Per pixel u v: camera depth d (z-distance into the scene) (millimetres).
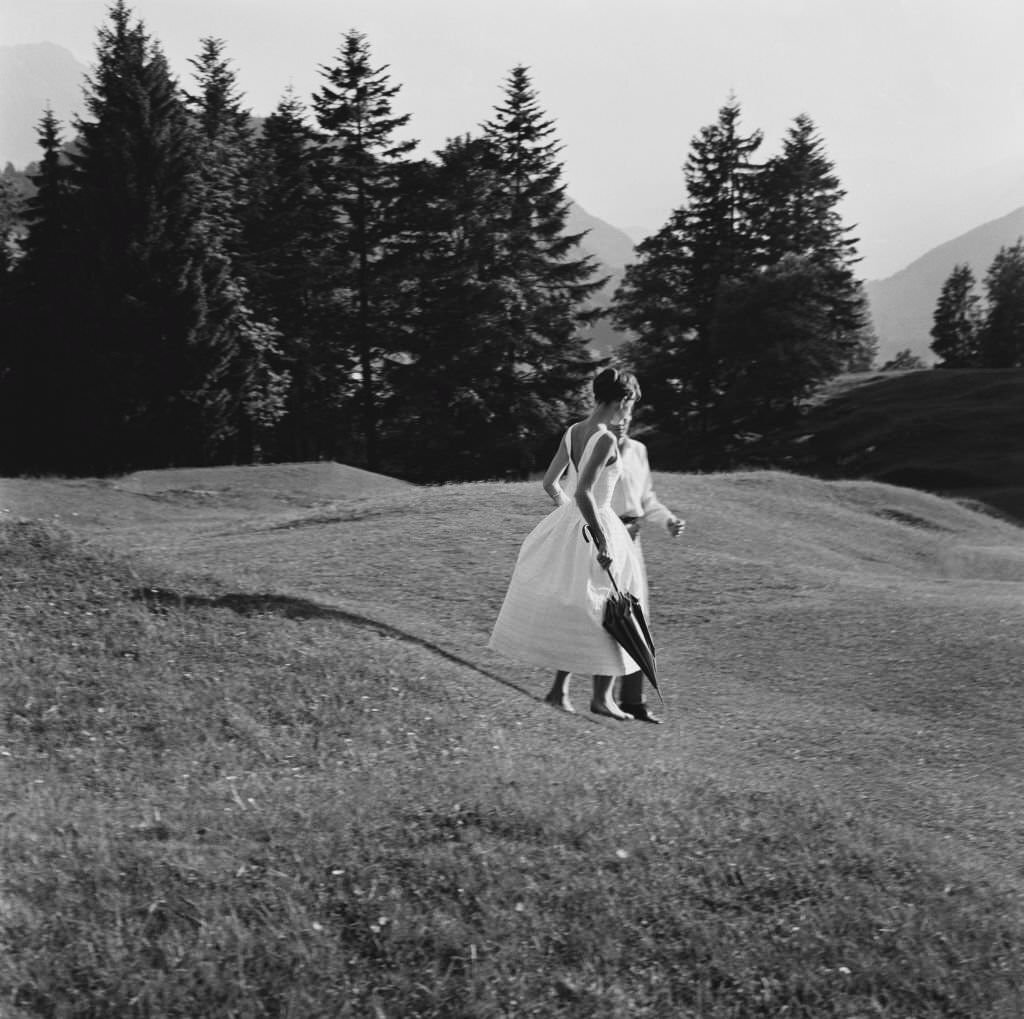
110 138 42062
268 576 11672
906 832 5215
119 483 22516
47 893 3752
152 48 43000
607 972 3793
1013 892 4676
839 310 67688
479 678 6852
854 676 8719
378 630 7352
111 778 4918
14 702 5504
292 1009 3447
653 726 6992
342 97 50906
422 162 50500
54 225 45281
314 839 4227
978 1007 3893
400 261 50969
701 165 64125
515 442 50500
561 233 54594
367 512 15422
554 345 52781
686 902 4184
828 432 55656
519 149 55094
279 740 5465
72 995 3387
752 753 6730
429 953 3740
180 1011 3404
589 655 6602
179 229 41531
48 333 40812
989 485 43156
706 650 9602
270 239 51531
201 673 6066
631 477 6898
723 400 59406
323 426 52406
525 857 4277
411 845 4262
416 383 50188
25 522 7461
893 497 23047
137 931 3645
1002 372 62938
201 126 55750
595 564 6590
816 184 67500
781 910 4223
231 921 3719
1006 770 6727
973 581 12859
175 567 7633
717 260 63375
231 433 42062
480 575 11836
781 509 19844
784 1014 3752
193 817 4395
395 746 5512
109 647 6191
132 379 39125
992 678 8422
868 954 4055
